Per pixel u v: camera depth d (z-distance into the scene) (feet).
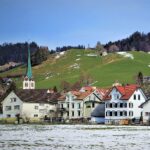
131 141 265.75
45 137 294.46
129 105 608.60
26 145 237.66
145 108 578.25
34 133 335.26
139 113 612.29
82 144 245.65
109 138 288.30
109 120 622.13
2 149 216.95
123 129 404.36
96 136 305.73
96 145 240.53
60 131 366.02
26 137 292.61
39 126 476.13
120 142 259.19
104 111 655.76
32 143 249.55
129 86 631.15
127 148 225.56
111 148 225.56
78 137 296.30
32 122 604.08
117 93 620.49
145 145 241.14
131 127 452.76
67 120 621.31
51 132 349.82
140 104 612.29
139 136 306.35
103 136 305.94
